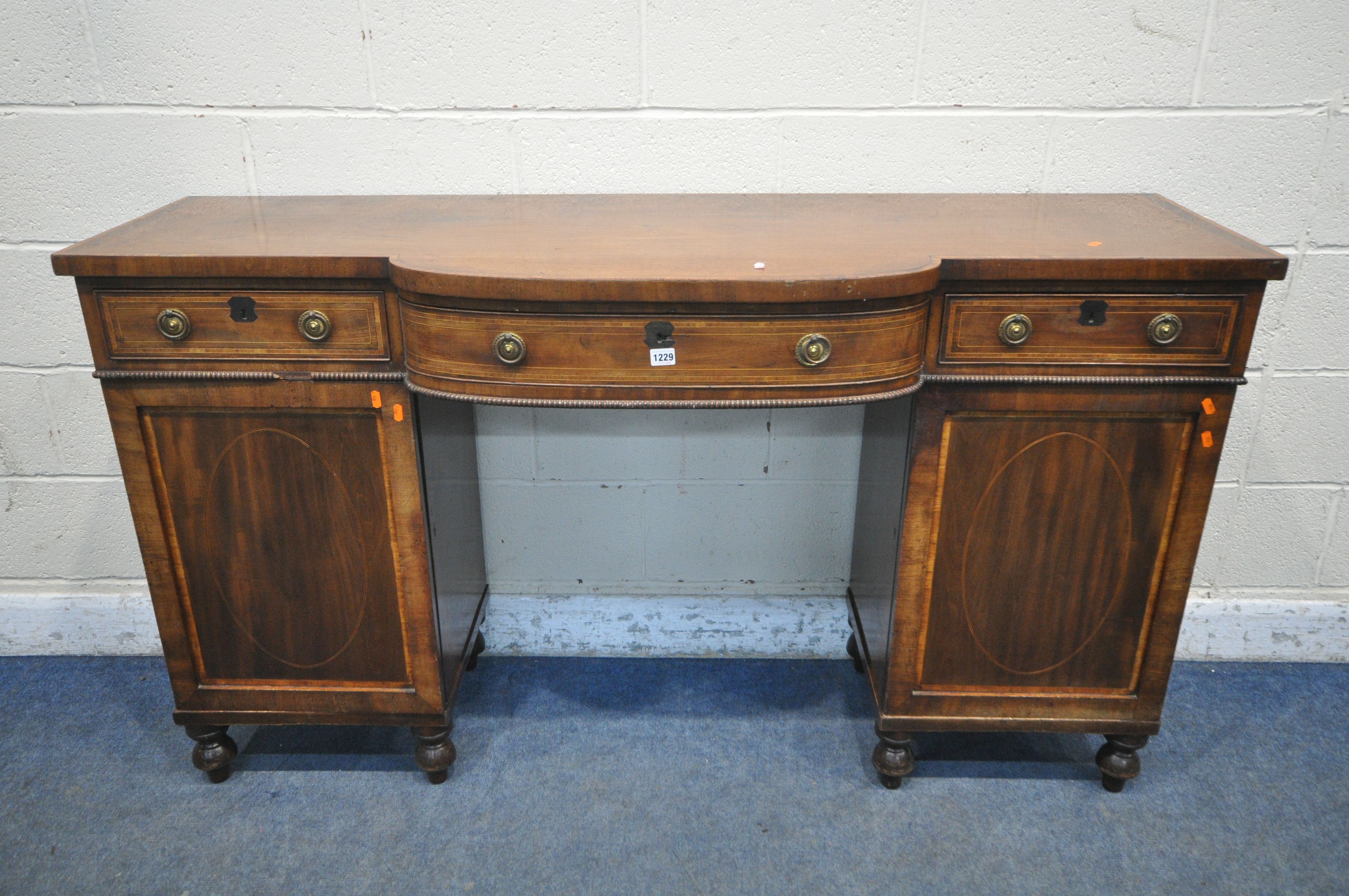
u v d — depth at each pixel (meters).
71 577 1.81
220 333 1.20
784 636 1.83
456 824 1.43
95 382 1.68
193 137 1.53
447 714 1.46
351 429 1.26
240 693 1.43
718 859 1.37
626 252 1.19
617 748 1.59
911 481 1.27
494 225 1.34
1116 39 1.47
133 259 1.14
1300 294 1.60
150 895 1.30
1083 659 1.38
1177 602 1.32
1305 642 1.80
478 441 1.72
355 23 1.46
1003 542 1.31
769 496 1.78
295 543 1.33
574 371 1.14
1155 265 1.12
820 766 1.56
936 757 1.57
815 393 1.15
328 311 1.19
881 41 1.48
